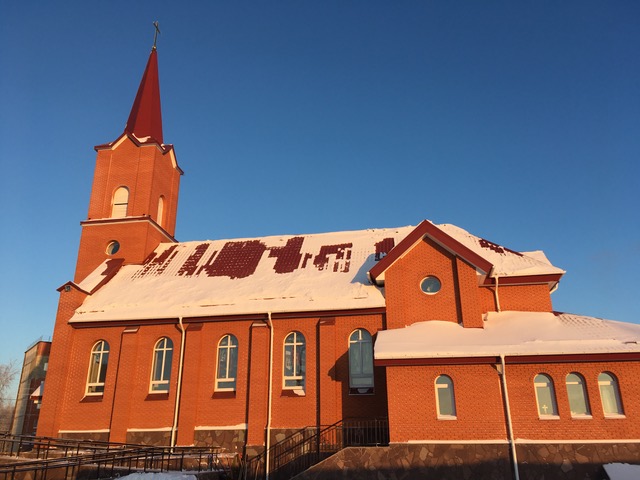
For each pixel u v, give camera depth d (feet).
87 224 107.24
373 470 62.18
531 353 63.98
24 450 94.02
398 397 65.62
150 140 112.37
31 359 179.73
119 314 86.89
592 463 59.98
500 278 78.69
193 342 83.46
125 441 80.33
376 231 101.30
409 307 77.66
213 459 72.23
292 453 74.49
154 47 130.93
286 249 99.40
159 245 108.99
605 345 63.57
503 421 63.10
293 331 82.07
